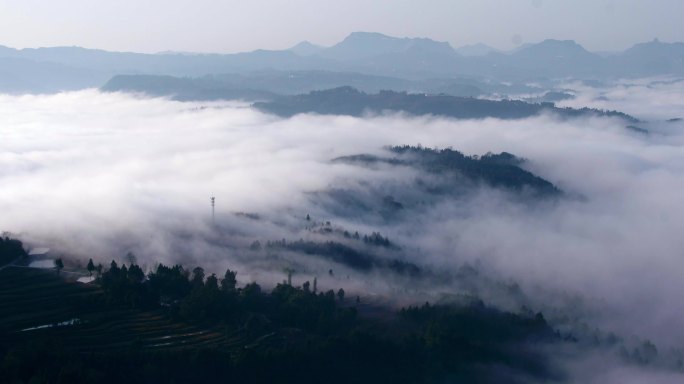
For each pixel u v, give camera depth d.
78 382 152.12
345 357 183.38
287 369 174.88
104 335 184.50
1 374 153.25
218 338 188.12
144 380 161.25
